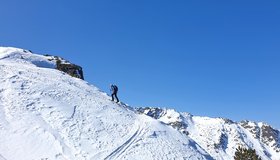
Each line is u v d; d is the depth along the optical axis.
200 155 38.03
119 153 31.94
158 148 35.16
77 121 35.56
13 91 37.84
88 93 45.53
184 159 34.97
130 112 44.06
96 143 32.59
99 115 38.69
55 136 31.69
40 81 43.09
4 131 30.45
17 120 32.56
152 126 40.06
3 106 34.34
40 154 28.92
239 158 44.69
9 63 50.03
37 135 31.14
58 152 29.67
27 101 36.53
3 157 27.36
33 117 33.81
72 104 39.19
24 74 44.03
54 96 39.75
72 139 32.06
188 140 40.78
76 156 29.78
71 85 46.47
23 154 28.44
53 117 34.91
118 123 38.25
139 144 34.66
